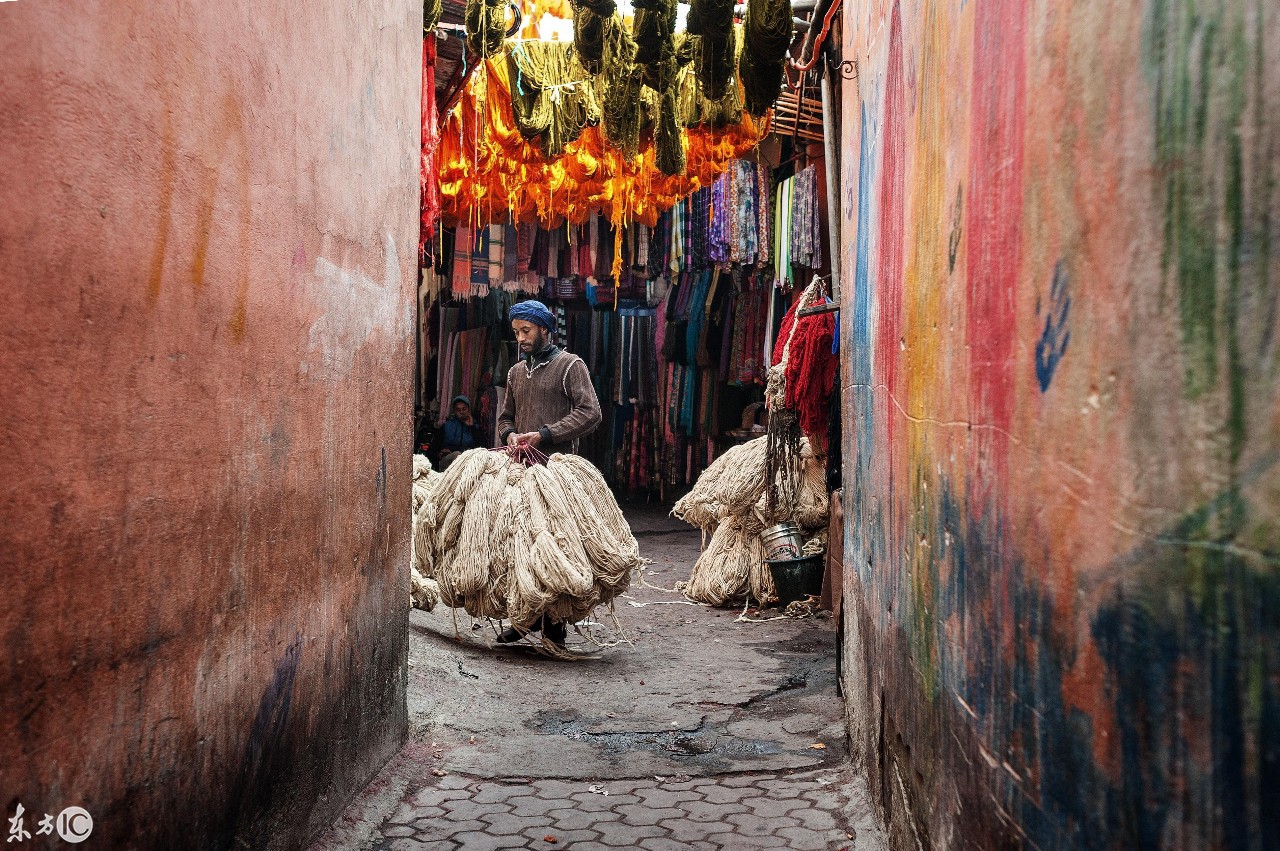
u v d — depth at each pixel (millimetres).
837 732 4562
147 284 2041
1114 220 1373
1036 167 1687
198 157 2258
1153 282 1262
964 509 2193
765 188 10328
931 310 2514
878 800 3404
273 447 2744
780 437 7043
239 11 2479
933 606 2516
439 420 14766
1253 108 1036
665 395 14570
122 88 1927
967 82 2141
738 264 11297
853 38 4199
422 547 5965
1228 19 1079
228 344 2438
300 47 2920
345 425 3398
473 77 6637
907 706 2859
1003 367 1889
